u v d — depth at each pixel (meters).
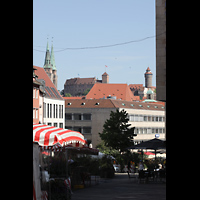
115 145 71.62
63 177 21.64
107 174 41.84
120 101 170.38
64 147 21.97
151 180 37.25
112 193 25.30
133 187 29.98
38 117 90.31
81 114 164.62
